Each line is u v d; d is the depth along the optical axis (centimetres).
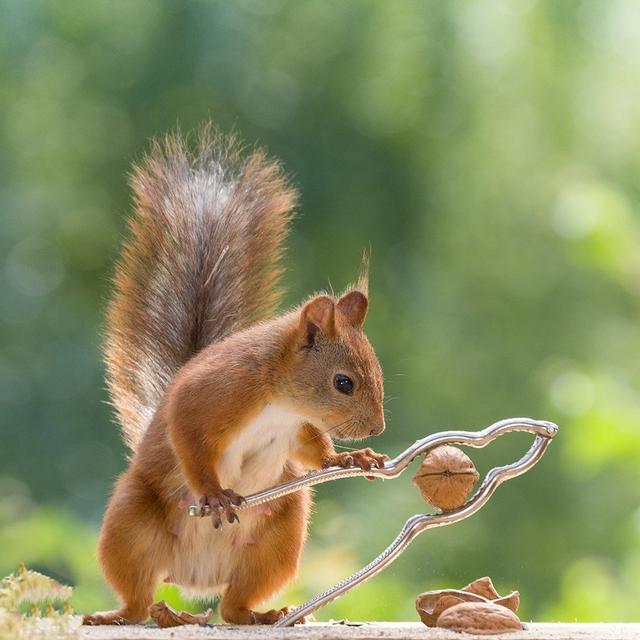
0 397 1847
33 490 1825
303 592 1016
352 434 723
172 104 1777
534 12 1962
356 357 729
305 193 1809
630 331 1880
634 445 1123
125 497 733
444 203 1900
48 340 1875
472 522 1492
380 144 1867
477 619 639
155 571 736
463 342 1902
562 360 1862
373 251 1847
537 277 1933
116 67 1797
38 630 610
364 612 1023
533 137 1967
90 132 1816
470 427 1820
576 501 1680
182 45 1781
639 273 1257
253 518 736
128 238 884
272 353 721
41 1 1842
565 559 1625
